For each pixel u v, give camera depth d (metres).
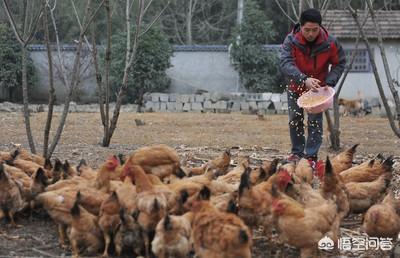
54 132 18.25
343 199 7.90
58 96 34.62
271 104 29.58
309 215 6.87
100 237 7.27
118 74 31.52
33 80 34.00
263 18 33.88
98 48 32.72
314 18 10.62
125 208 7.18
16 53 33.66
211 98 30.09
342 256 7.28
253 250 7.55
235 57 33.28
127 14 14.42
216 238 6.24
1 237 7.81
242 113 28.47
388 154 14.45
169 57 32.78
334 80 10.91
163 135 18.03
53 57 34.06
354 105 28.16
